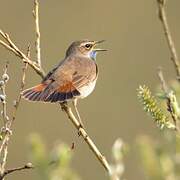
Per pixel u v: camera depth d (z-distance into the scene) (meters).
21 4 18.34
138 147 5.18
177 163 5.11
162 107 5.54
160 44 18.34
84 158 15.23
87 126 17.08
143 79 17.94
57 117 16.59
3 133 6.47
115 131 16.75
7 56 17.17
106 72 18.00
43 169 5.11
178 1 19.17
